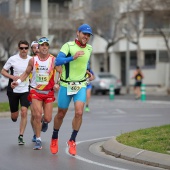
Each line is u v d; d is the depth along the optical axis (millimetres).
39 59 18000
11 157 17078
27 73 18359
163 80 77625
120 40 83688
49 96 18297
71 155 17516
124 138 19344
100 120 29953
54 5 104938
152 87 78062
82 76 16938
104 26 78312
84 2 84500
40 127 18547
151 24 79500
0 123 27297
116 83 65625
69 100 17078
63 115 17266
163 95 63281
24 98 20078
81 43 16766
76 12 89062
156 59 80562
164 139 18688
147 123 28156
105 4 79875
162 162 15492
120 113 35062
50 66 18047
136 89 53344
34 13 96562
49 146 19406
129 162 16375
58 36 86188
